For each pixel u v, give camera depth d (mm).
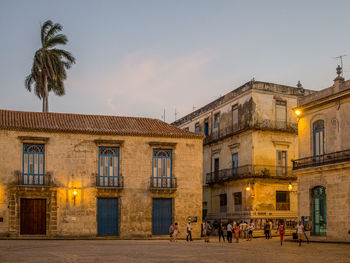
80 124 39375
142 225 38250
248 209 44312
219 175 50156
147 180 38906
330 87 33938
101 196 37656
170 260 18609
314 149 35188
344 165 31031
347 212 30766
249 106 46125
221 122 51625
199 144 40781
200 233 39500
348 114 31922
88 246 26781
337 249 25422
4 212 35406
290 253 22672
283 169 45469
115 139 38625
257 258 19859
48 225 36188
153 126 41625
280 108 47000
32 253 21344
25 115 39344
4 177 35781
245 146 46125
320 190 34062
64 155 37344
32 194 36094
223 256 20828
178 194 39562
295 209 45656
